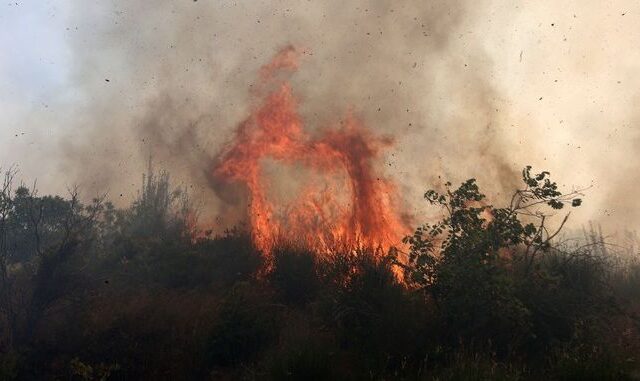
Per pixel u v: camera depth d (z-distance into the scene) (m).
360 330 5.39
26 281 7.00
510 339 5.19
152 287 7.57
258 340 5.67
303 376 4.57
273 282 7.35
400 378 4.60
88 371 5.15
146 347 5.73
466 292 5.38
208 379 5.27
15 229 9.11
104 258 8.71
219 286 7.46
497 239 5.97
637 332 5.68
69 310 6.81
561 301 5.61
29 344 5.99
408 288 6.24
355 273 6.34
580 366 4.36
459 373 4.30
